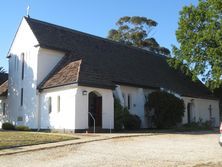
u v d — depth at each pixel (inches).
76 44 1347.2
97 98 1123.9
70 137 838.5
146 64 1608.0
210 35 1411.2
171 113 1304.1
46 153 636.1
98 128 1083.3
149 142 784.3
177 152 632.4
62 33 1357.0
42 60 1229.1
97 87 1091.3
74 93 1047.6
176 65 1619.1
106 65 1310.3
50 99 1161.4
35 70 1223.5
